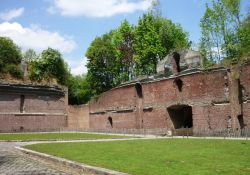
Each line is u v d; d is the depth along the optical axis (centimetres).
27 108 5800
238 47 4672
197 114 4341
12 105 5634
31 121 5812
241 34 4700
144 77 5353
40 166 1527
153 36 6975
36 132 5466
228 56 4778
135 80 5472
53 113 6103
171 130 4388
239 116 3800
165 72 4962
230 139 2842
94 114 6341
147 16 7219
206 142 2486
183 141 2672
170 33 7306
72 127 6425
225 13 4881
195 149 1970
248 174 1105
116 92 5831
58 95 6231
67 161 1523
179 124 4916
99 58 7931
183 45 7325
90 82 8138
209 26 4906
